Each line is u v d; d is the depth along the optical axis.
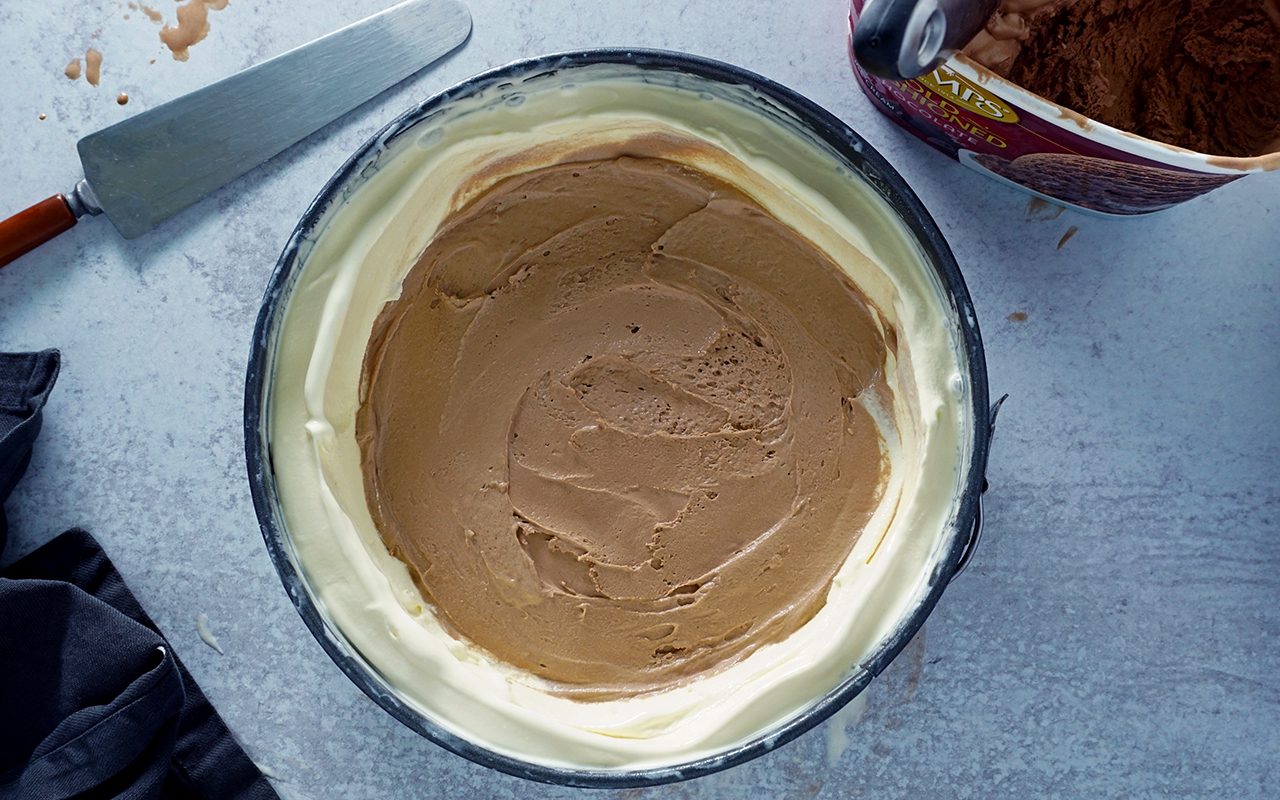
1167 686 0.44
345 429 0.39
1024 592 0.44
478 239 0.42
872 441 0.42
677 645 0.41
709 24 0.44
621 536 0.42
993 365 0.44
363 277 0.38
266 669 0.44
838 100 0.44
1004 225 0.44
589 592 0.41
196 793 0.43
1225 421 0.44
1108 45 0.39
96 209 0.43
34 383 0.42
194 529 0.44
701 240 0.42
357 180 0.37
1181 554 0.44
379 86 0.44
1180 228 0.44
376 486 0.41
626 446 0.42
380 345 0.40
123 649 0.41
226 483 0.44
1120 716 0.44
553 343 0.42
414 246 0.40
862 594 0.37
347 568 0.37
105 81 0.44
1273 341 0.44
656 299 0.42
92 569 0.43
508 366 0.42
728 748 0.37
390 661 0.37
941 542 0.37
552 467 0.42
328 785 0.43
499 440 0.42
